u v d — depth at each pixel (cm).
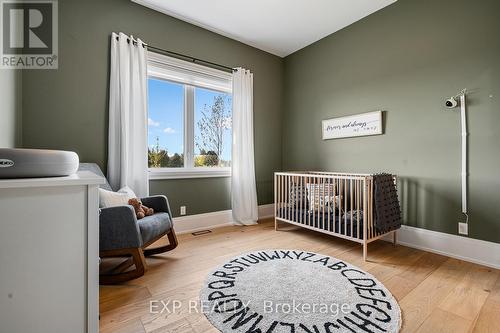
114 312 137
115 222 169
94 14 237
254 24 303
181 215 298
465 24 212
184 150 308
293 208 286
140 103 257
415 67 244
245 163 342
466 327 125
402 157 254
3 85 162
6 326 69
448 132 222
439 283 170
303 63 365
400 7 255
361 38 291
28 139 207
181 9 272
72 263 78
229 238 272
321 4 263
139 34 262
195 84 312
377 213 219
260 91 371
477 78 206
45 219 74
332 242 259
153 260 210
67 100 225
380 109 272
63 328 77
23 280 71
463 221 214
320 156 341
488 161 201
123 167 239
